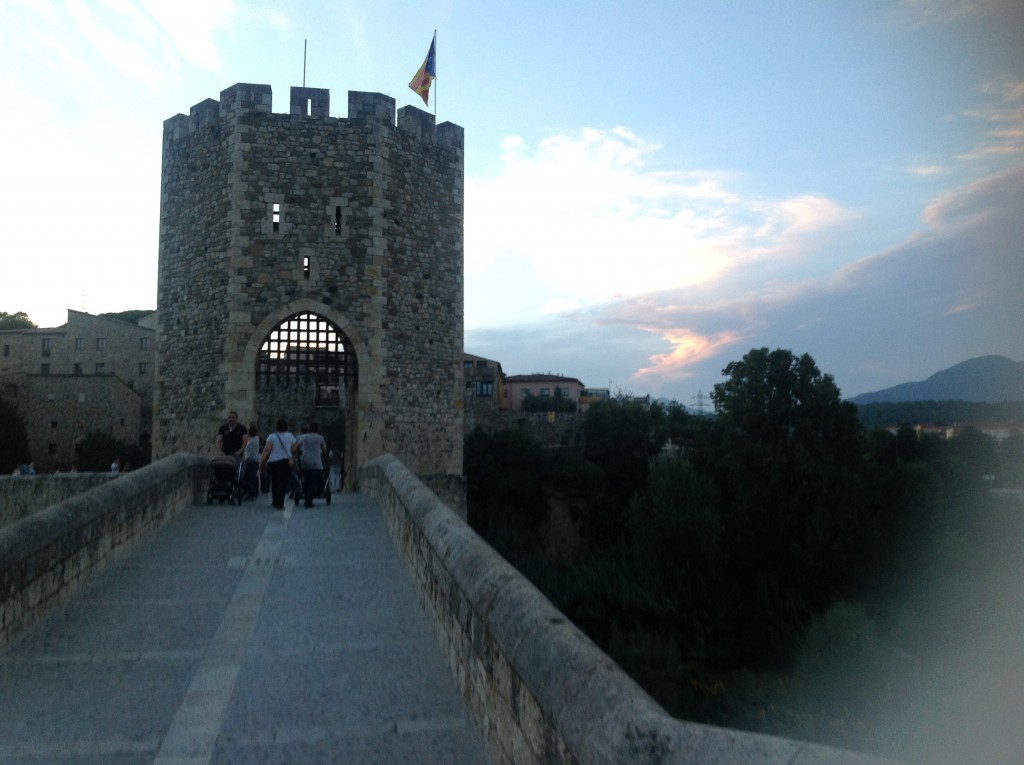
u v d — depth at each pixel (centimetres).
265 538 1116
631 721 266
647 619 2872
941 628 2359
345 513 1375
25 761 443
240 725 495
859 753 217
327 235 2072
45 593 715
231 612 743
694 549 3086
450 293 2314
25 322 8338
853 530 2866
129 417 5191
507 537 4138
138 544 1045
